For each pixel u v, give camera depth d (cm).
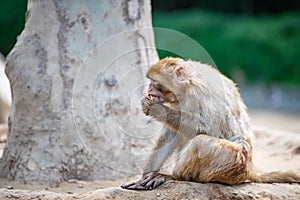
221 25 4528
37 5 945
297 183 874
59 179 930
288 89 3916
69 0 936
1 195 779
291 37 4453
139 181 832
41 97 930
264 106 3588
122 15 960
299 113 3222
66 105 934
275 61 4341
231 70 4288
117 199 773
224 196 794
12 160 951
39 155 933
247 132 874
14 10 3716
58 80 934
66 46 934
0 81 1925
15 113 953
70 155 937
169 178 836
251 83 4231
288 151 1173
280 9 4809
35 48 938
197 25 4478
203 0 4912
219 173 798
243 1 4847
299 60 4303
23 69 938
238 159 798
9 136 970
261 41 4397
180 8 4922
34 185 920
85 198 773
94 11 945
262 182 869
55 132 933
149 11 1005
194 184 808
